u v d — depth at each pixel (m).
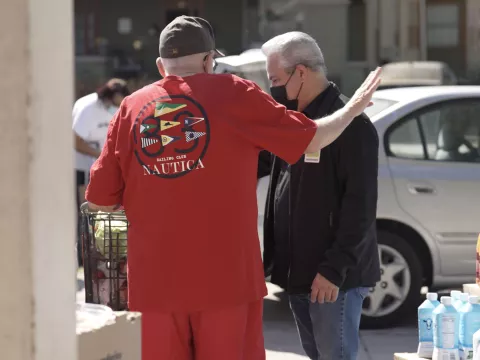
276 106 3.04
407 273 6.34
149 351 3.03
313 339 3.77
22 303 1.96
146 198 3.01
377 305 6.34
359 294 3.59
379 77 3.24
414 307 6.39
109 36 20.67
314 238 3.54
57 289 2.05
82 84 19.89
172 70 3.14
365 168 3.43
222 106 2.99
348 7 21.53
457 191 6.40
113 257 3.71
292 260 3.60
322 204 3.52
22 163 1.93
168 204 2.97
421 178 6.38
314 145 3.05
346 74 21.64
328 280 3.42
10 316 1.97
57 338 2.05
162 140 2.98
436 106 6.58
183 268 2.97
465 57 22.31
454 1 22.00
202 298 2.96
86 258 3.76
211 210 2.96
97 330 2.36
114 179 3.15
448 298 3.51
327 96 3.56
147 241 3.00
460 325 3.47
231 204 2.98
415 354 3.72
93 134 8.03
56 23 2.00
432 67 18.31
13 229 1.94
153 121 3.01
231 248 2.98
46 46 1.96
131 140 3.05
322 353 3.58
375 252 3.63
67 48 2.05
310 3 21.30
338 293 3.50
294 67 3.53
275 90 3.59
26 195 1.93
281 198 3.67
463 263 6.44
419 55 21.94
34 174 1.94
